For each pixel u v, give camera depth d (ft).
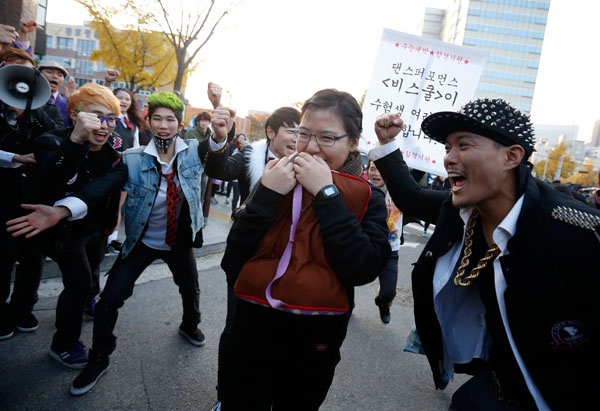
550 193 4.00
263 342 4.52
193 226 8.74
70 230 7.74
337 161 4.74
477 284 4.44
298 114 8.41
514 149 3.85
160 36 44.29
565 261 3.55
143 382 8.29
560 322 3.65
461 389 4.57
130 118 16.12
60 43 187.62
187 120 81.46
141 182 8.21
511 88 313.12
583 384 3.63
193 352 9.67
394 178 5.97
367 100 9.49
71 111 7.46
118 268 8.36
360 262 4.21
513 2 303.27
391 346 11.64
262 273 4.34
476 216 4.54
